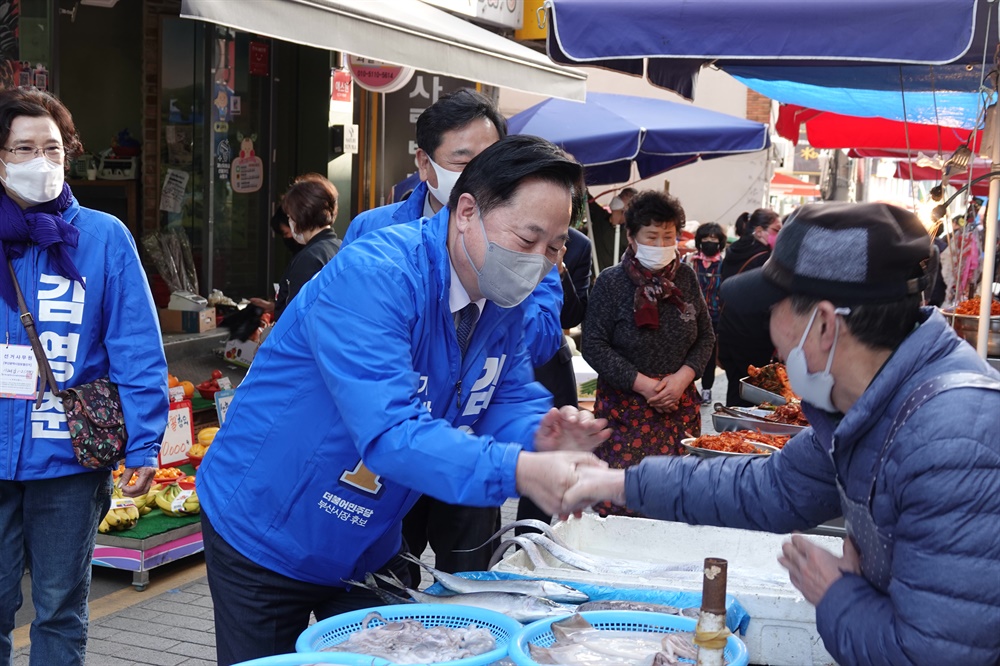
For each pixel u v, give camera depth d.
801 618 2.92
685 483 2.18
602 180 12.07
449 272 2.34
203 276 9.02
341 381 2.23
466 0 9.95
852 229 1.71
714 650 2.00
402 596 2.74
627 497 2.21
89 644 4.54
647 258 4.86
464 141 3.44
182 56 8.91
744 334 1.93
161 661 4.39
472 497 2.14
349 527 2.51
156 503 5.70
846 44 3.96
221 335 8.41
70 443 3.36
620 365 4.80
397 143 10.80
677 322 4.88
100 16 8.73
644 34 4.13
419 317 2.31
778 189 26.25
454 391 2.47
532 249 2.25
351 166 10.45
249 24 4.29
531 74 7.09
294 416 2.46
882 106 8.07
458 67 6.12
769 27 4.01
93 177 8.72
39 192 3.30
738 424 4.98
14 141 3.27
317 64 9.88
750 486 2.15
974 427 1.60
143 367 3.50
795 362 1.79
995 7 3.96
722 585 2.01
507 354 2.61
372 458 2.20
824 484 2.08
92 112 8.84
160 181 9.03
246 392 2.56
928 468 1.61
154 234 8.55
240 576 2.56
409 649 2.23
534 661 2.08
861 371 1.75
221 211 9.14
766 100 20.53
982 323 4.53
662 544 3.75
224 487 2.58
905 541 1.65
